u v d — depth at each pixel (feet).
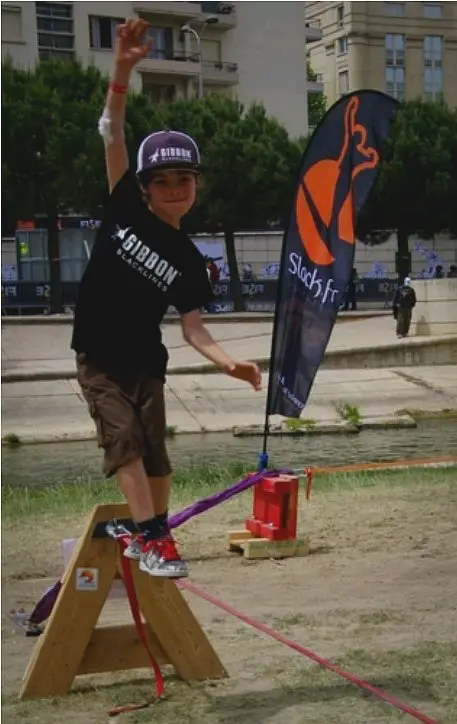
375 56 321.32
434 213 182.19
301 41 262.67
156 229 17.63
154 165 17.29
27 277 172.24
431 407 97.76
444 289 126.72
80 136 153.79
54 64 165.68
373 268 213.66
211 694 19.36
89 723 17.97
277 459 70.59
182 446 79.46
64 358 113.29
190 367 103.40
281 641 22.70
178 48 245.24
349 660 21.34
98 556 19.43
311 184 31.91
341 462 68.33
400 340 122.01
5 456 75.72
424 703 18.76
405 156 177.37
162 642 20.06
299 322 32.53
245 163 164.66
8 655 22.67
